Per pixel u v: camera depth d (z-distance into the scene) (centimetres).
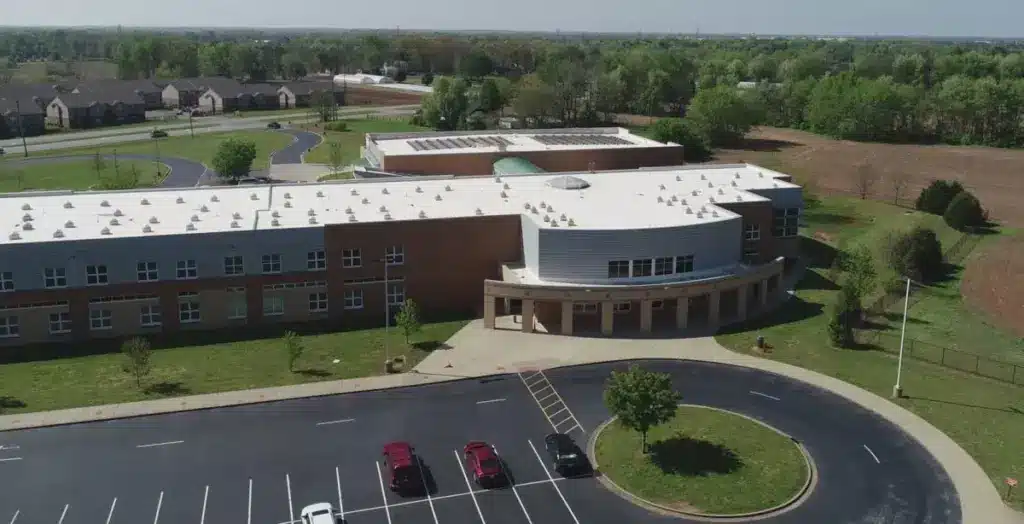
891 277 9062
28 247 6944
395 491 4916
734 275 7762
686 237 7675
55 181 14225
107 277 7181
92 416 5797
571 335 7381
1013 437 5566
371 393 6231
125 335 7338
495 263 8138
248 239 7425
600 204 8575
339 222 7700
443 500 4828
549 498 4847
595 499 4834
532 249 7731
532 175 9656
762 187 9475
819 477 5088
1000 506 4781
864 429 5697
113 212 7819
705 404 6075
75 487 4947
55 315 7131
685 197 8988
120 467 5172
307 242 7562
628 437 5547
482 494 4888
